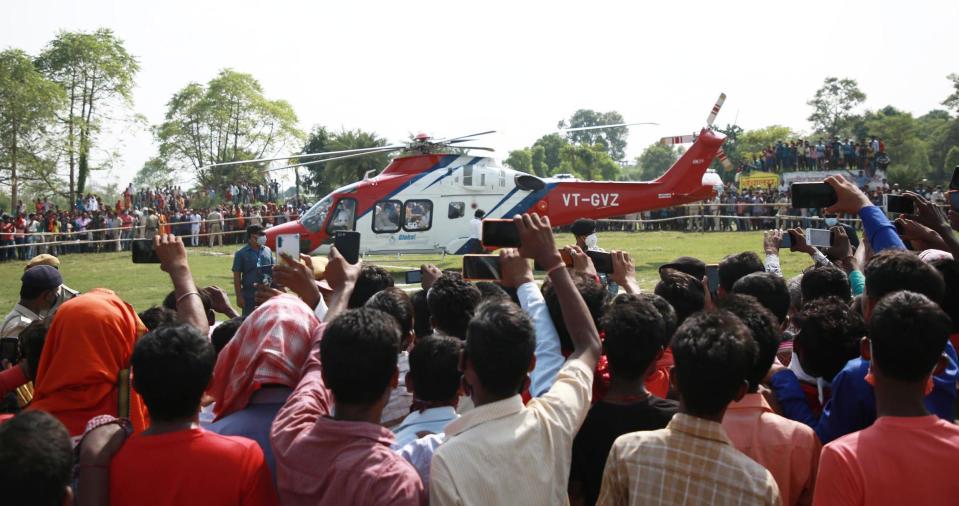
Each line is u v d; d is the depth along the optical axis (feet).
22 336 13.61
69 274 66.39
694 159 68.13
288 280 11.76
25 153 152.46
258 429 10.27
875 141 152.05
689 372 8.84
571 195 65.41
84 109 169.89
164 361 8.68
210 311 17.85
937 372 9.96
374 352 8.76
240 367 10.42
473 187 62.69
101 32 171.94
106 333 11.29
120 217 105.50
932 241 15.84
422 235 62.59
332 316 11.25
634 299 10.75
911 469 8.28
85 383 11.07
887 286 11.24
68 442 7.77
